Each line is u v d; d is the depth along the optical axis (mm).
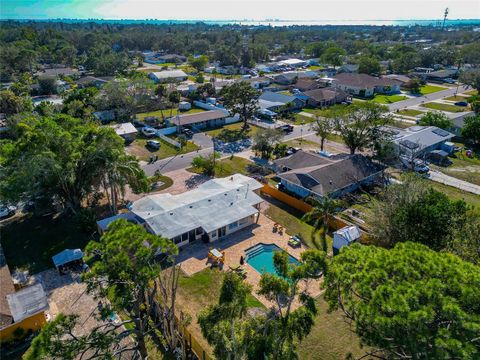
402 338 15141
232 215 41000
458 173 57656
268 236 41000
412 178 38750
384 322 15008
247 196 45000
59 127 42531
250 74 147875
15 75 132125
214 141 71438
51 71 136875
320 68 164875
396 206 34438
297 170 52188
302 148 67188
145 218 38625
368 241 36562
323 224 43094
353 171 51406
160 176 55656
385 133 58250
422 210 29844
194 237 39656
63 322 18375
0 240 39250
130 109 83562
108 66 136000
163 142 70875
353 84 113562
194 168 58969
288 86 121750
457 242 27328
